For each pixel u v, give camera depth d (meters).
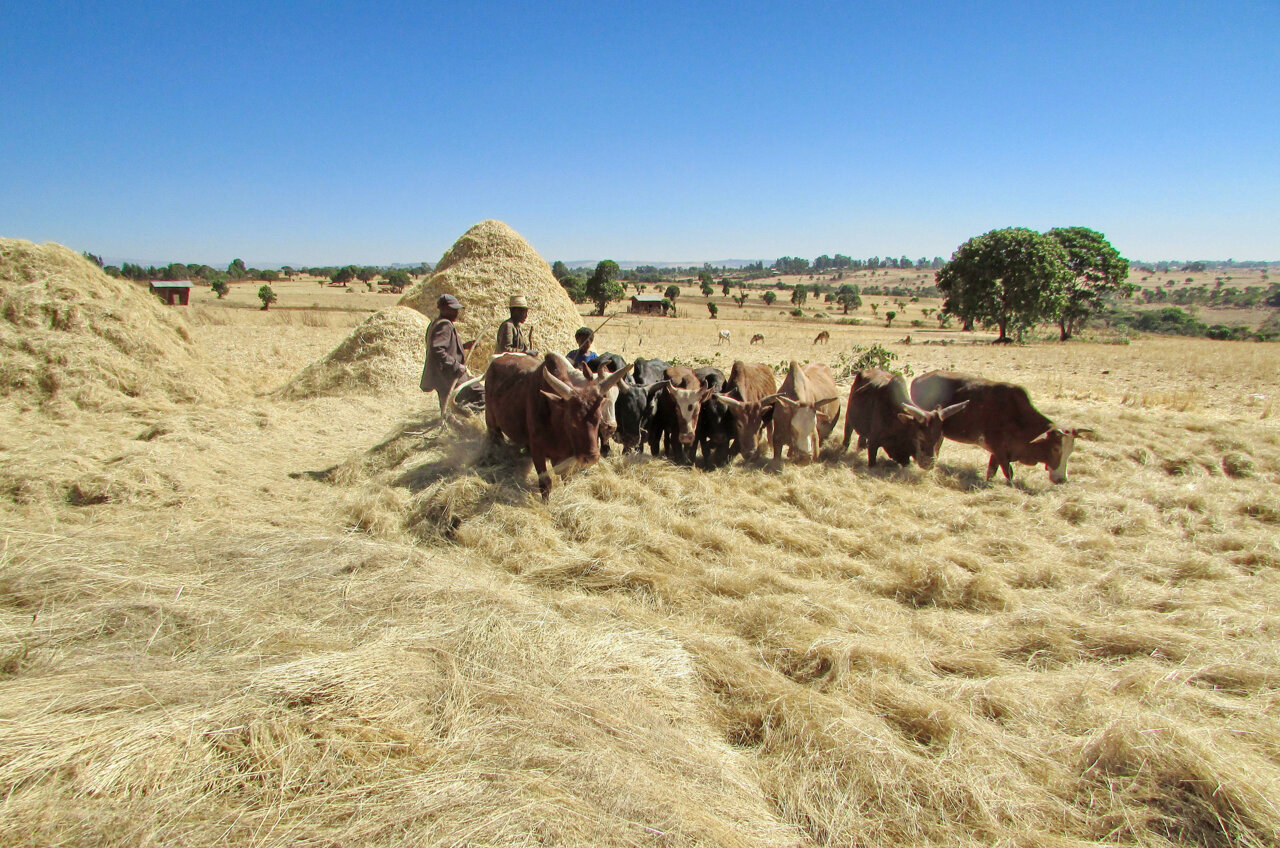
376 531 6.13
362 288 103.81
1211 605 5.02
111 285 12.80
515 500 6.75
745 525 6.54
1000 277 46.00
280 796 2.80
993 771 3.26
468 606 4.56
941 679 4.09
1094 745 3.41
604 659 4.03
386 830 2.66
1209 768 3.12
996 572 5.66
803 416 8.53
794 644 4.36
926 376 9.62
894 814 3.03
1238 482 8.48
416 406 11.42
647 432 9.33
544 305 14.63
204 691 3.38
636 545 5.97
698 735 3.55
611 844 2.67
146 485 6.71
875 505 7.42
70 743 2.90
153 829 2.58
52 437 8.25
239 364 17.42
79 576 4.65
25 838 2.47
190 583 4.79
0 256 11.81
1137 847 2.86
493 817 2.72
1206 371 22.41
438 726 3.35
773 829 2.92
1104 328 67.56
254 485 7.41
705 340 37.38
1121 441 10.48
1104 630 4.61
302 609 4.51
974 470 8.80
